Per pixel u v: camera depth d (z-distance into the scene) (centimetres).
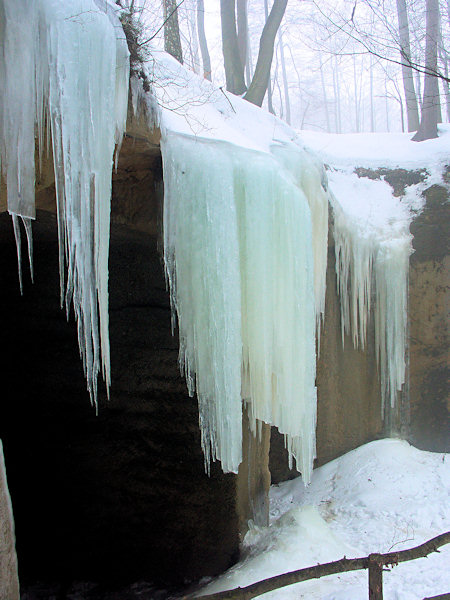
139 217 558
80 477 691
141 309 684
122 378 690
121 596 636
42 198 481
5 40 346
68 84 374
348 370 891
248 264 518
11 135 354
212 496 633
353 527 697
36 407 710
